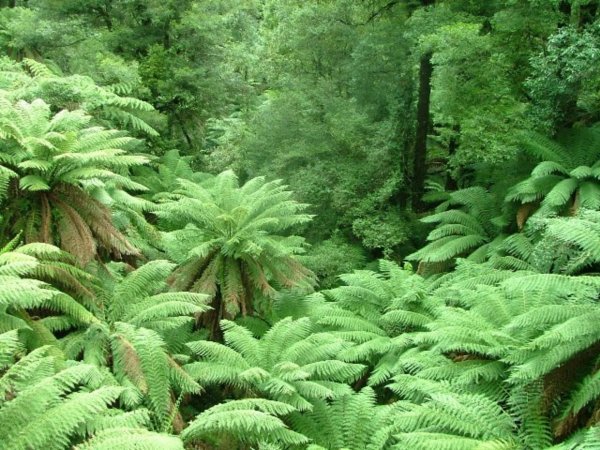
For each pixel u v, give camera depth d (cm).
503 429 471
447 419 483
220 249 748
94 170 551
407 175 1262
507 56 987
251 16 1733
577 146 907
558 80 835
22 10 1279
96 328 560
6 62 992
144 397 537
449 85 972
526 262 821
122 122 1081
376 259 1224
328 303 880
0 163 548
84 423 413
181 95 1416
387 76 1173
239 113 1777
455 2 1097
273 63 1377
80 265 556
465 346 560
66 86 859
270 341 680
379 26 1131
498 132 924
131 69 1209
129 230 706
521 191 879
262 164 1345
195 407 669
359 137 1174
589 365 479
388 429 540
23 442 346
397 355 725
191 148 1670
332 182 1178
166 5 1362
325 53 1255
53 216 574
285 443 577
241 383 612
